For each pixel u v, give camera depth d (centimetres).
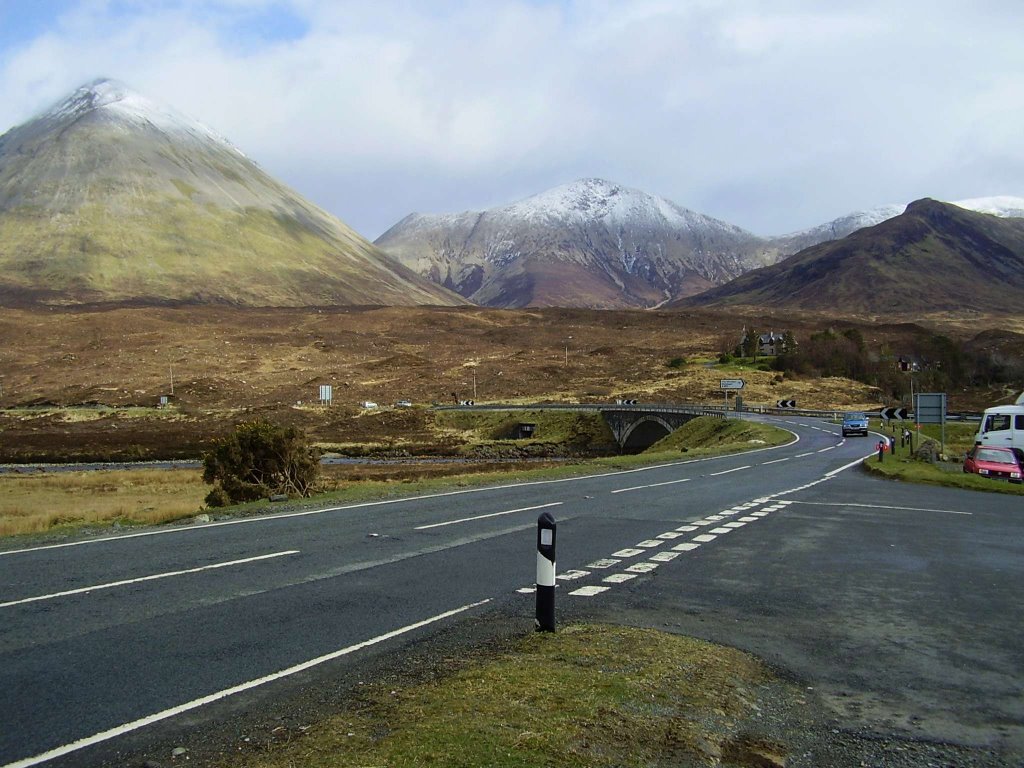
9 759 496
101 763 493
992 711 628
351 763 475
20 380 13912
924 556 1277
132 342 17688
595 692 605
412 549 1274
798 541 1411
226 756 499
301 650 729
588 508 1852
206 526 1519
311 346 18062
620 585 1038
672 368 14325
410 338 19625
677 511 1814
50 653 707
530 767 474
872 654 762
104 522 1850
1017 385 11025
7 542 1326
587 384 13438
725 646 773
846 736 578
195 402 11775
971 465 2930
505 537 1404
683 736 546
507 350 17788
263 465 2230
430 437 8919
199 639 758
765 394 10931
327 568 1112
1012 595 1006
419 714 555
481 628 813
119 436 8462
